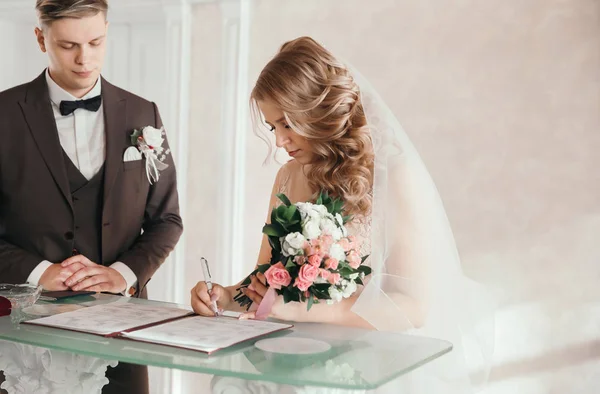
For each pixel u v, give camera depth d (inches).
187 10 166.7
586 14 132.8
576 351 134.0
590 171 133.0
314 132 87.4
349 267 76.0
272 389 67.2
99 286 112.3
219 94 165.3
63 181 120.8
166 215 132.3
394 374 61.0
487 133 140.1
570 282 134.3
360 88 88.8
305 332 75.5
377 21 148.9
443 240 84.5
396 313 78.7
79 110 123.5
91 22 117.0
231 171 164.6
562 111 134.8
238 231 164.4
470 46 141.2
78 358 82.0
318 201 80.2
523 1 137.0
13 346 82.1
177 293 169.9
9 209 122.1
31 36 183.2
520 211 137.7
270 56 160.7
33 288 82.3
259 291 80.0
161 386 170.2
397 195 83.0
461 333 85.7
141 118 130.0
